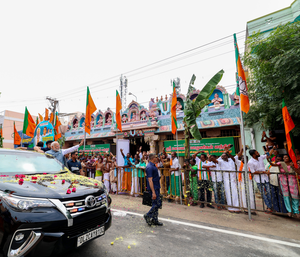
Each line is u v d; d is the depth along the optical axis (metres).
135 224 4.29
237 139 10.84
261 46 6.32
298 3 8.78
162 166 7.24
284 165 5.20
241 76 5.05
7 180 2.57
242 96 5.00
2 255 1.98
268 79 6.35
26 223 2.06
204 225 4.28
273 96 7.07
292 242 3.46
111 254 2.95
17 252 1.98
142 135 13.99
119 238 3.53
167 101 13.86
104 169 8.29
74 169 5.93
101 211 2.82
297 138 7.45
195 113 6.32
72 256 2.86
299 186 4.62
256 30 10.07
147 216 4.22
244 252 3.06
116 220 4.55
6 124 27.08
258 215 5.05
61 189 2.60
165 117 13.67
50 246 2.12
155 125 13.30
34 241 2.04
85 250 3.05
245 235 3.74
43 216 2.16
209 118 11.95
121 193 7.92
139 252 3.02
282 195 4.94
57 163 3.94
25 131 12.02
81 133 18.56
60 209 2.29
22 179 2.61
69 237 2.31
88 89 8.23
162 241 3.43
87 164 9.58
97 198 2.80
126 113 15.84
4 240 2.00
